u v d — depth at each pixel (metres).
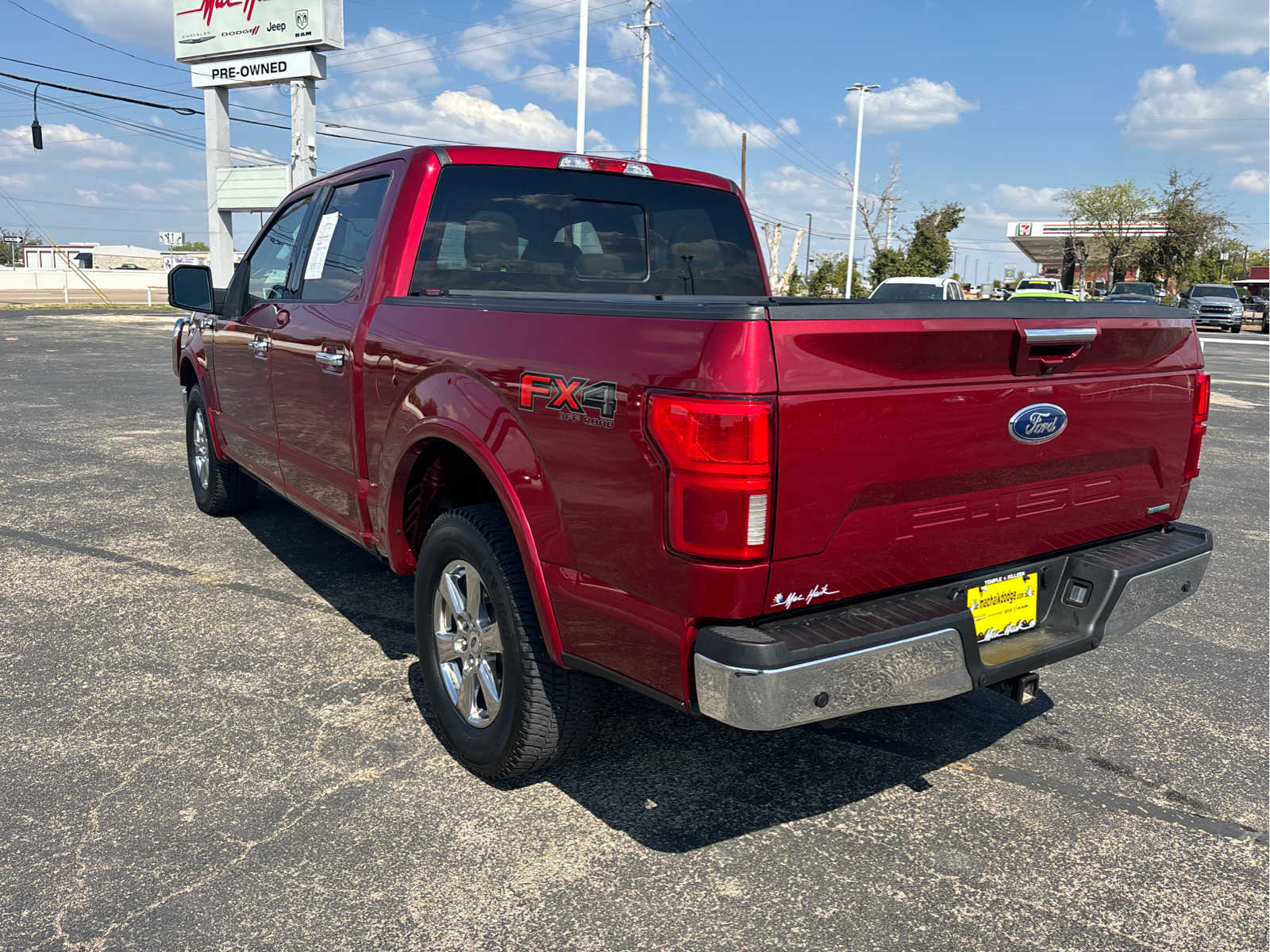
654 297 3.37
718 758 3.33
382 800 2.97
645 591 2.37
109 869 2.60
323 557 5.43
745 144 49.66
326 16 25.69
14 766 3.12
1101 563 2.92
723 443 2.14
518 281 3.88
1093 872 2.72
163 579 5.00
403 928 2.40
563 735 2.90
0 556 5.32
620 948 2.35
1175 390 3.14
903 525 2.47
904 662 2.40
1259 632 4.74
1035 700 3.91
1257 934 2.46
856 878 2.66
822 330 2.21
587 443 2.48
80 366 15.59
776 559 2.24
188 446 6.38
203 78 28.12
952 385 2.47
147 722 3.44
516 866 2.66
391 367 3.38
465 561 3.05
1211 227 53.50
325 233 4.23
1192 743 3.53
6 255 113.75
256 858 2.66
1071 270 65.44
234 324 5.00
